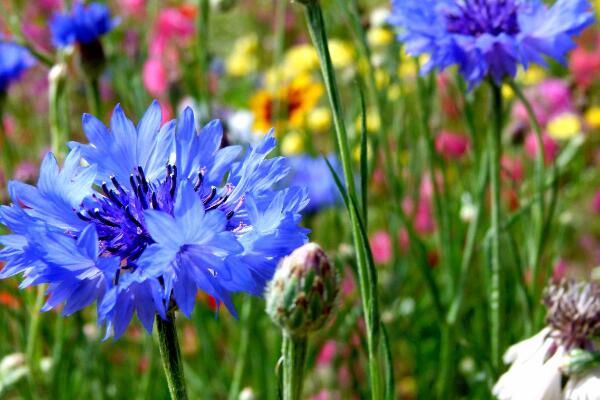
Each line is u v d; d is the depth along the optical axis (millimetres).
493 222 333
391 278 430
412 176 438
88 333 392
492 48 319
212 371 447
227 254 238
